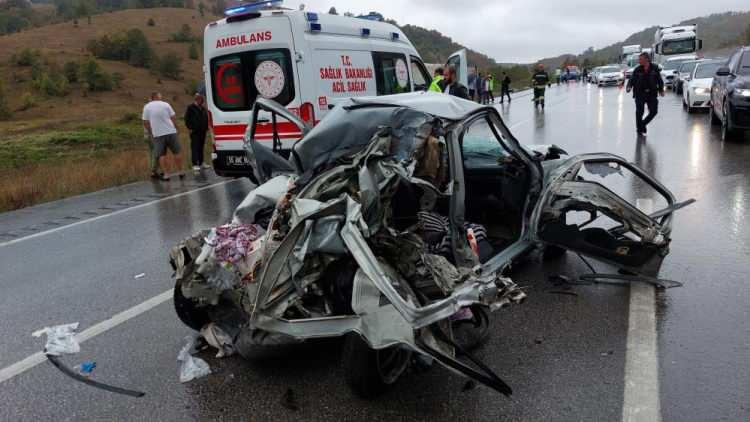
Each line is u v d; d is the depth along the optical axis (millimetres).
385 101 4602
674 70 29766
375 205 3637
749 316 4270
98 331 4824
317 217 3514
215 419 3506
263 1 9273
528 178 5066
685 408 3268
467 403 3479
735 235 5957
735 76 12070
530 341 4152
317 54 9195
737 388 3414
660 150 11211
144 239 7707
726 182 8148
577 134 14398
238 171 9922
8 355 4527
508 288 3602
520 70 60281
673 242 5914
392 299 3176
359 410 3492
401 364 3604
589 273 5340
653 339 4047
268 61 9172
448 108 4539
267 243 3764
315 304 3625
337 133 4324
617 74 38406
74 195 11734
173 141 12781
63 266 6781
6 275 6621
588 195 5074
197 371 4055
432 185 3859
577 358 3879
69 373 4137
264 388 3807
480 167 5359
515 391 3559
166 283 5898
